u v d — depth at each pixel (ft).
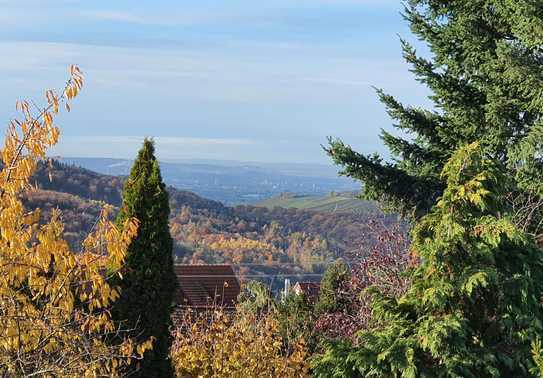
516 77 47.78
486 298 26.11
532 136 46.39
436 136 55.77
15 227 24.44
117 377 27.86
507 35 52.75
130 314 36.70
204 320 44.68
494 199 26.53
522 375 25.23
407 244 44.80
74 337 26.23
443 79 54.60
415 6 55.77
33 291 25.95
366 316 44.45
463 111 53.26
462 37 52.47
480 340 25.53
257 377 41.70
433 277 26.21
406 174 55.57
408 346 25.02
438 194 55.83
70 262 24.90
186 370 41.52
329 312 53.26
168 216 38.24
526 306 25.62
